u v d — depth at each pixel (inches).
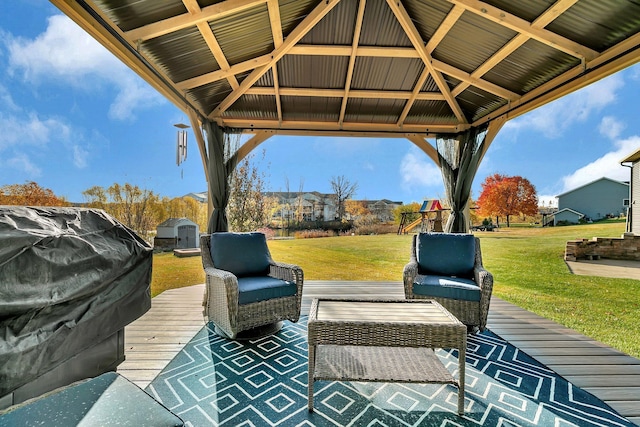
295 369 87.0
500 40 114.3
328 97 164.9
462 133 190.5
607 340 110.6
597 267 261.4
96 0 80.2
